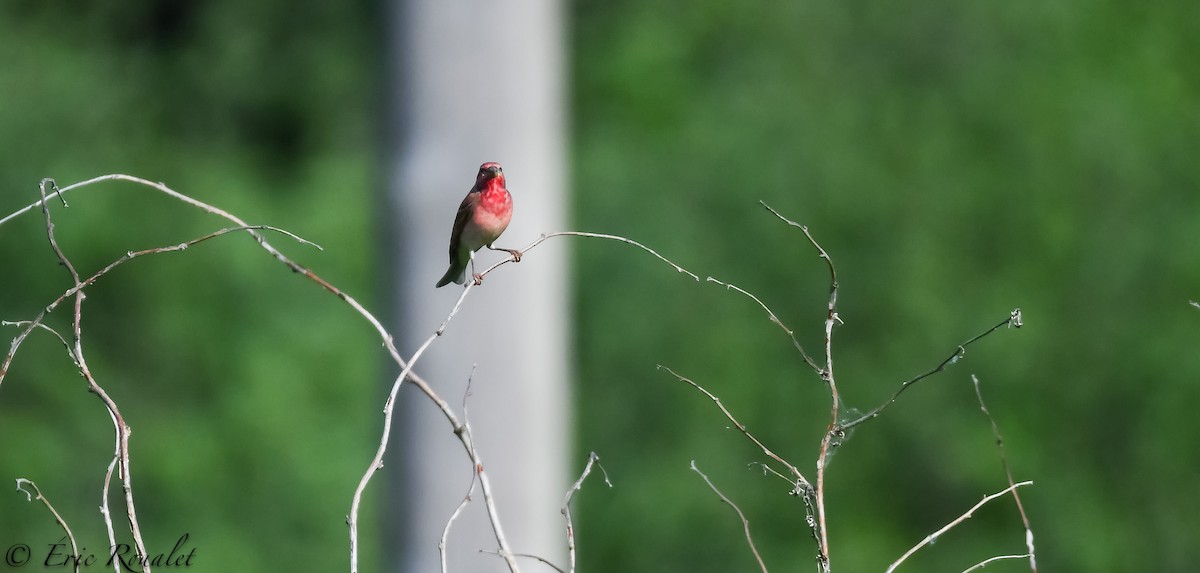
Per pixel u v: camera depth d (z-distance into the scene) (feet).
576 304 50.96
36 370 51.85
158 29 72.38
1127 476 55.77
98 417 51.67
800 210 54.08
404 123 22.76
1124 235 56.08
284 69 70.33
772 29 58.54
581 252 51.55
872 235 54.60
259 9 70.95
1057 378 55.72
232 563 48.32
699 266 51.85
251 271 53.88
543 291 23.17
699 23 59.88
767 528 51.13
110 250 53.36
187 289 53.72
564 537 23.65
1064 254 56.18
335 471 49.62
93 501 50.44
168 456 50.29
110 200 54.39
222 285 53.98
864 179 54.65
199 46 71.05
